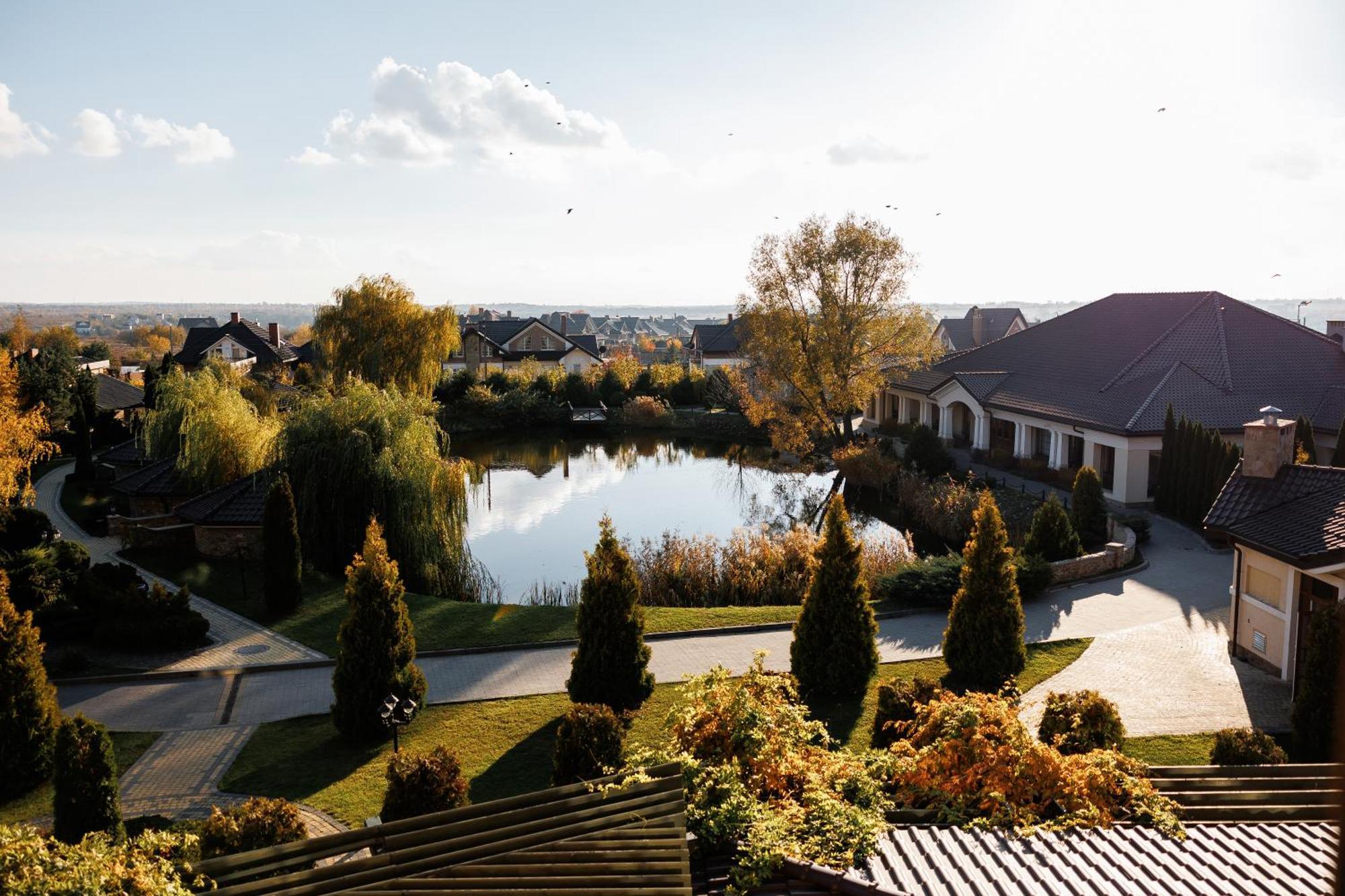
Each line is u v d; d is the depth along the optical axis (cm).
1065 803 847
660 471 4434
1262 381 3247
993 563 1600
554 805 778
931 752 912
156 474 2817
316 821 1205
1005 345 4444
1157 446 3017
